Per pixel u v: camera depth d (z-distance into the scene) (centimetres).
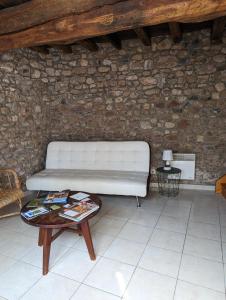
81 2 207
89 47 366
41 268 194
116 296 163
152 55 365
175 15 191
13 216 293
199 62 347
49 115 426
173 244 225
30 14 227
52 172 377
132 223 270
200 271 186
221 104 347
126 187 311
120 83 387
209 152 365
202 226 260
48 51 402
